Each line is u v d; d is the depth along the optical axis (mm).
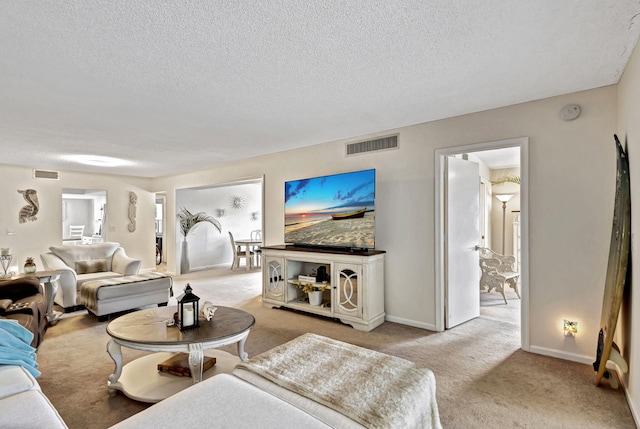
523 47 2025
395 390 1521
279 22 1727
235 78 2422
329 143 4457
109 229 7066
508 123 3094
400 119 3484
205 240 8328
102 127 3625
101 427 1923
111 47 1959
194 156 5332
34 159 5387
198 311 2457
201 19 1688
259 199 9758
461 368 2660
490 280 4895
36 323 2871
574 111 2756
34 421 1206
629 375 2139
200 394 1370
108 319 4012
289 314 4191
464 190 3869
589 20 1740
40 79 2385
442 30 1827
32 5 1547
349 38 1896
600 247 2670
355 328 3643
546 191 2902
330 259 3857
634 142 2059
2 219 5672
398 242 3830
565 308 2812
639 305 1928
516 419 1993
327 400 1441
